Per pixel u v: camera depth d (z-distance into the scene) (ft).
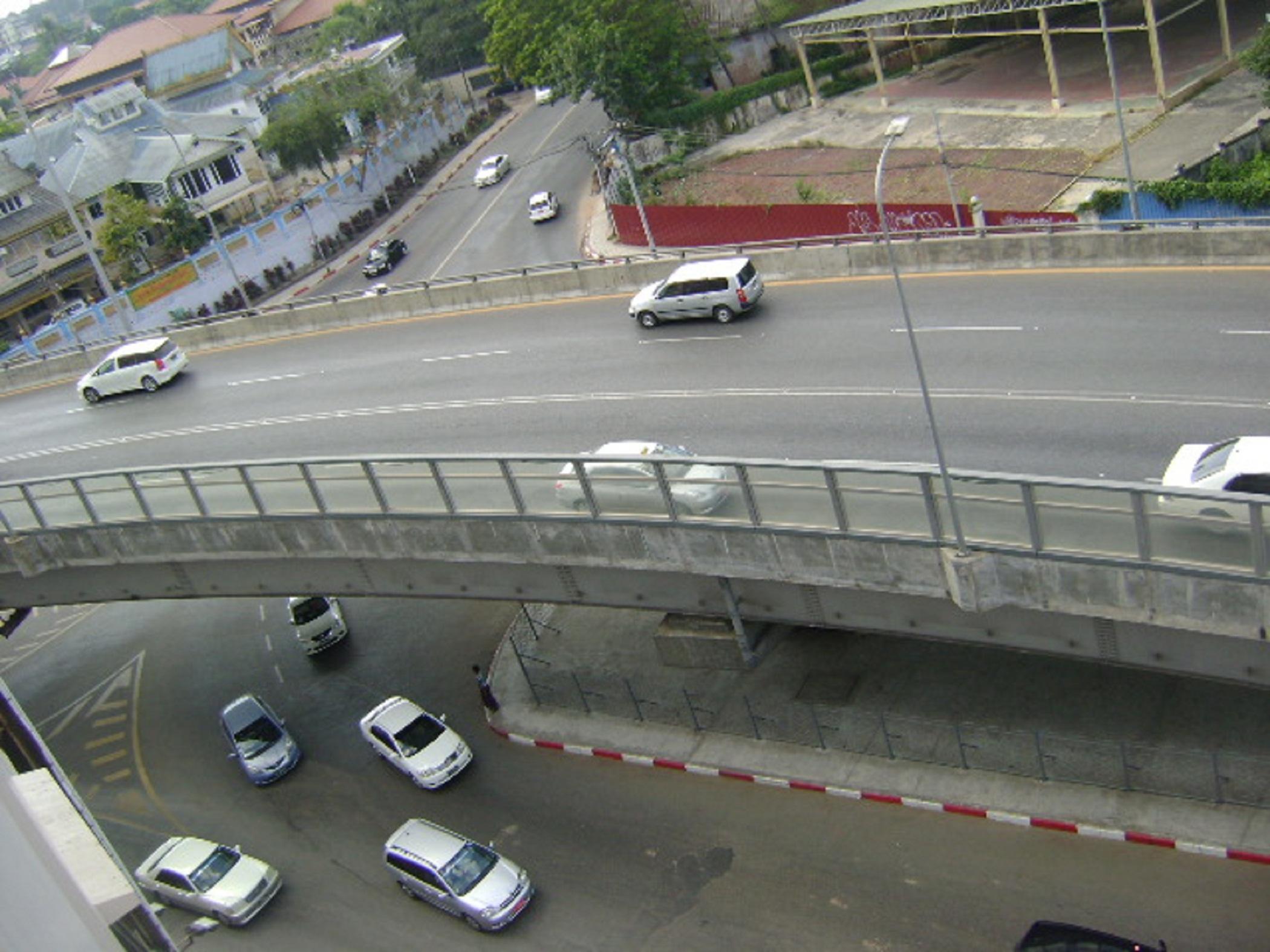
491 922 75.51
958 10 189.37
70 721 114.83
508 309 145.69
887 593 68.90
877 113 219.20
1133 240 108.88
